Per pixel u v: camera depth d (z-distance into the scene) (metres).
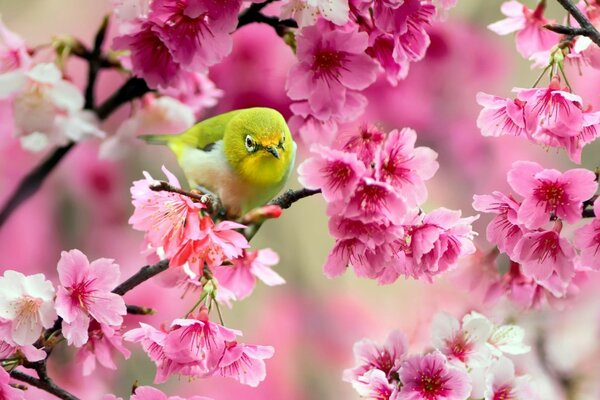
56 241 2.98
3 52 2.77
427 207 3.05
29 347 2.65
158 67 2.71
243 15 2.71
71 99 2.78
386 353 2.68
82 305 2.65
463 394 2.65
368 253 2.65
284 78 2.89
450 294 2.75
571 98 2.64
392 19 2.66
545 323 2.86
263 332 3.00
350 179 2.64
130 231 2.99
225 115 2.77
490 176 3.10
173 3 2.67
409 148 2.65
